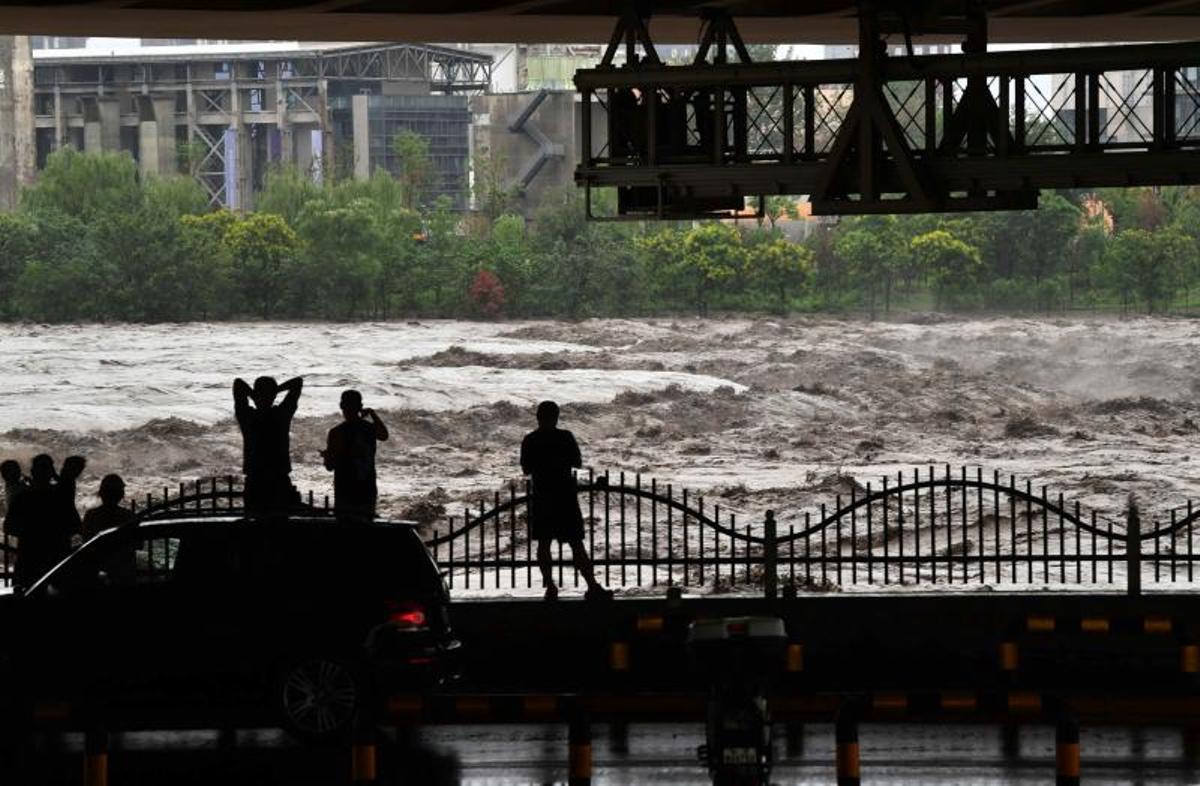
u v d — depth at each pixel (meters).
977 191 64.50
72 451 154.12
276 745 45.44
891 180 65.94
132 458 152.50
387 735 46.72
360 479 55.62
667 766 42.41
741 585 76.12
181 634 43.94
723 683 35.81
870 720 48.25
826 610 52.88
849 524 105.88
